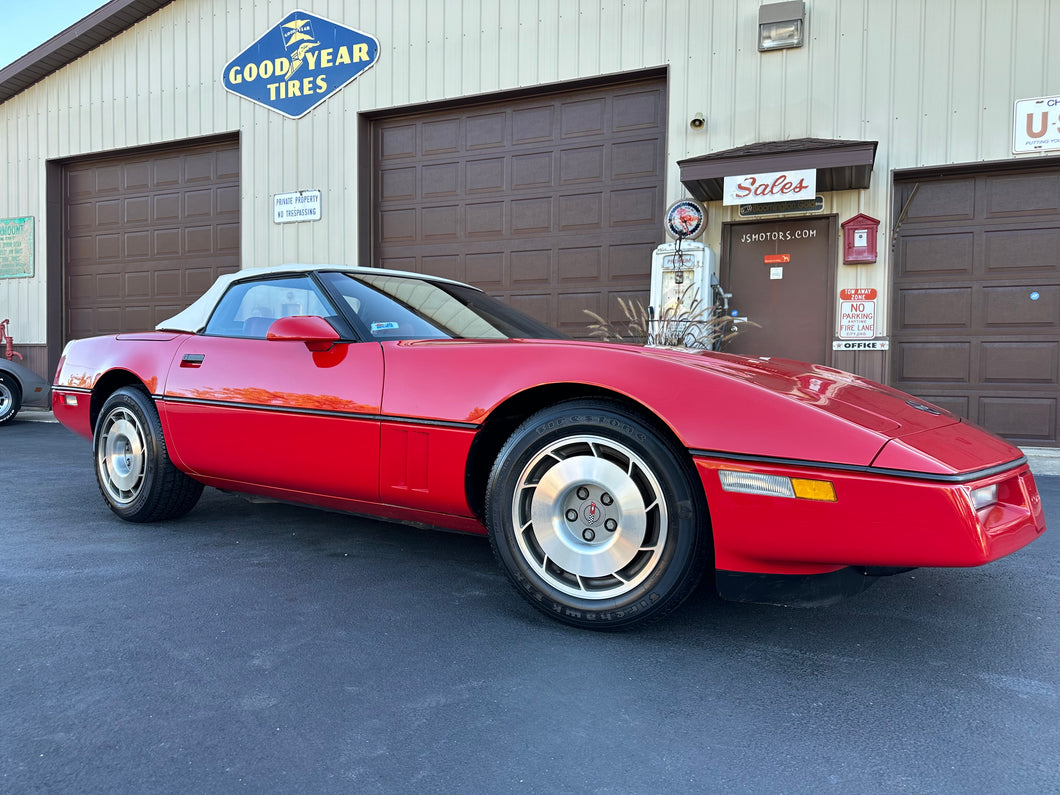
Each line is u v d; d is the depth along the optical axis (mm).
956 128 5844
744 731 1399
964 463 1589
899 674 1667
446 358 2133
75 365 3275
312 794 1176
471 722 1422
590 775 1242
